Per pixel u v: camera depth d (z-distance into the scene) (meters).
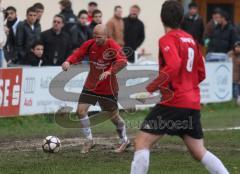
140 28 51.38
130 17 51.25
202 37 53.97
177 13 20.91
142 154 20.84
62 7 46.47
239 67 51.50
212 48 52.72
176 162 28.02
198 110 21.14
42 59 42.97
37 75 40.59
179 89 20.78
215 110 49.06
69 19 45.78
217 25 52.84
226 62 50.94
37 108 40.91
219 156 29.47
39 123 40.41
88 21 51.28
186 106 20.75
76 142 33.34
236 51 51.38
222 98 50.84
